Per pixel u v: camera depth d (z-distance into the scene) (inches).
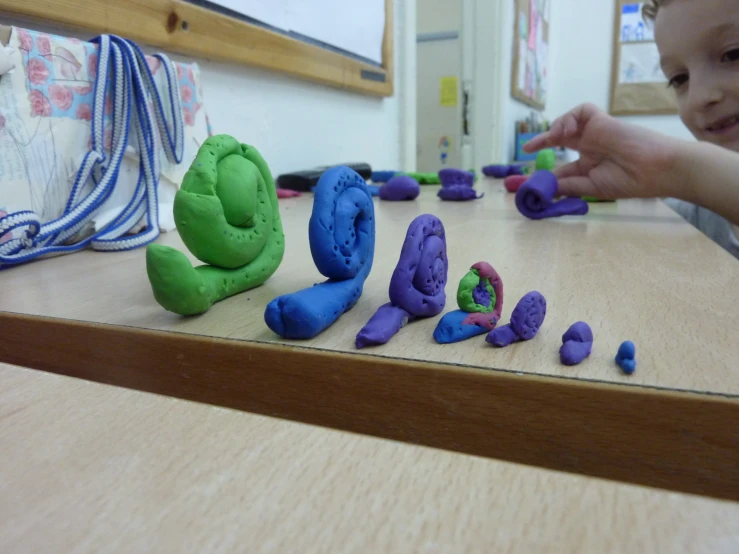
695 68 27.7
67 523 6.1
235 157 14.6
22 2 20.4
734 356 9.8
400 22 56.2
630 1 92.1
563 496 6.2
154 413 8.4
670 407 8.5
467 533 5.7
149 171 23.1
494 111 73.8
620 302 13.0
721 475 8.5
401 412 10.1
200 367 11.5
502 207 30.6
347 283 12.9
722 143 29.0
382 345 10.9
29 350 13.2
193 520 6.1
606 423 8.9
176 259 11.9
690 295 13.4
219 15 30.2
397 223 25.5
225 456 7.2
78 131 21.3
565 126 27.0
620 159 25.6
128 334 12.0
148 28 25.8
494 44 71.6
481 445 9.8
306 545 5.7
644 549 5.5
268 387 11.0
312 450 7.3
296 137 40.3
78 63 21.0
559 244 20.0
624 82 95.2
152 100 23.7
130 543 5.8
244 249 14.0
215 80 31.9
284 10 36.7
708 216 33.7
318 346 10.8
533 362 9.8
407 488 6.4
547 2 93.7
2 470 7.0
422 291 12.3
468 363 9.8
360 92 48.6
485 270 11.6
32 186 19.8
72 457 7.3
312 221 12.7
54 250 19.4
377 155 54.3
